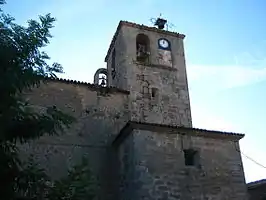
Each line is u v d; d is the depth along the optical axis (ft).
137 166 48.67
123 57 76.38
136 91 70.90
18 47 27.35
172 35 84.94
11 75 25.00
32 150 54.54
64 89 62.13
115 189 55.31
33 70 27.89
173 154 51.60
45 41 29.25
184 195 49.08
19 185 25.61
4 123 24.90
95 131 60.34
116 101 65.51
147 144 50.85
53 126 28.25
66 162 55.67
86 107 62.08
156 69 76.38
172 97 73.67
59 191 27.40
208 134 55.42
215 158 54.29
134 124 51.29
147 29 83.05
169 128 53.01
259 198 69.82
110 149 59.26
